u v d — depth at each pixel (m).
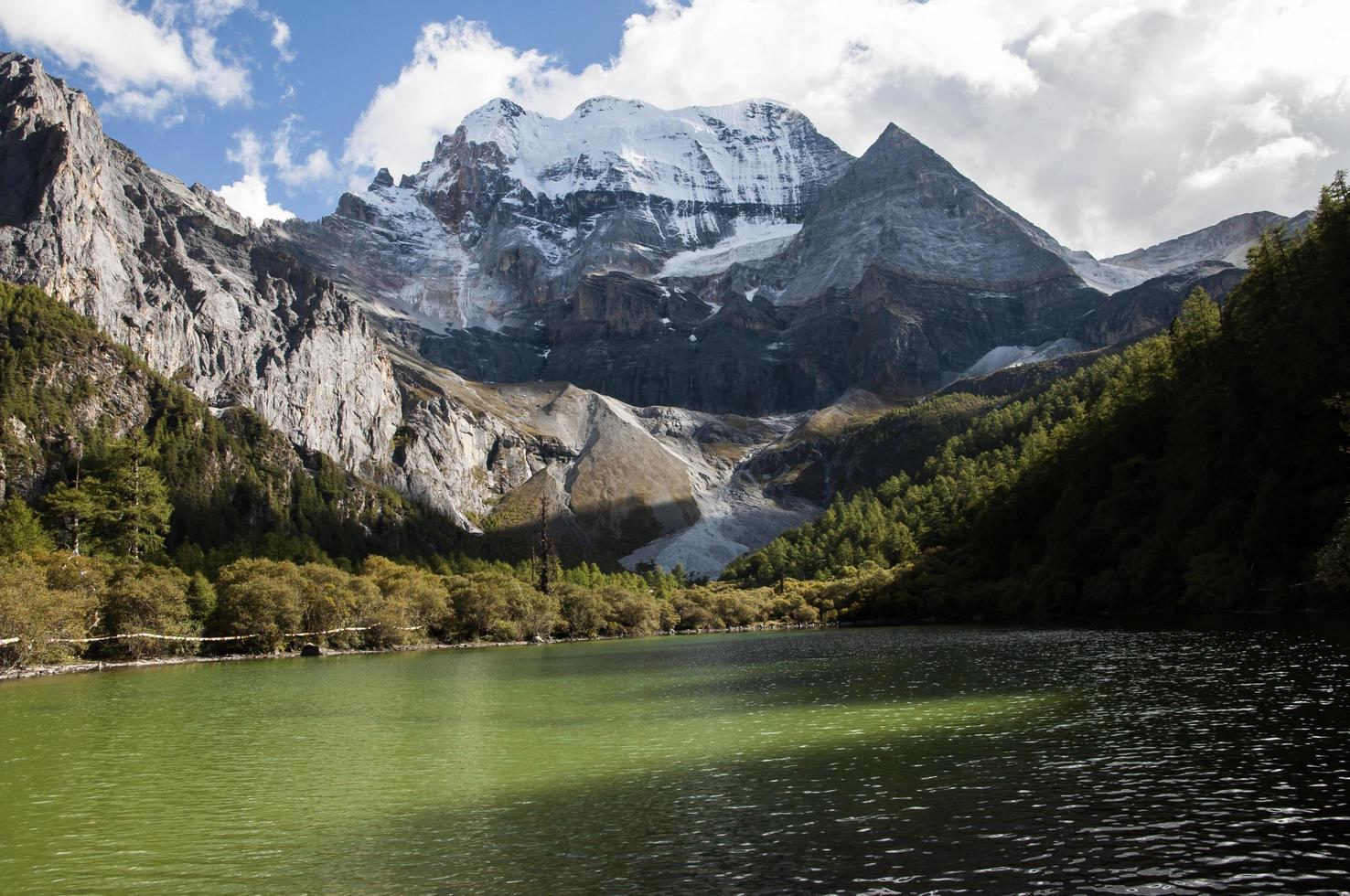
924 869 25.62
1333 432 101.56
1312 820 28.00
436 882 26.73
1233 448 116.25
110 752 47.94
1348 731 39.56
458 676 89.69
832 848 27.88
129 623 111.25
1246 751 37.09
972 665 77.12
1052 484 159.00
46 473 180.62
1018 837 27.84
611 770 41.22
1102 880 24.12
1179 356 140.88
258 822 33.84
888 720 50.75
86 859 29.64
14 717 61.44
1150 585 122.19
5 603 90.75
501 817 33.56
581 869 27.36
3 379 195.88
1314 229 120.19
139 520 163.25
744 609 199.12
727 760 42.19
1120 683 58.50
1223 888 23.30
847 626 180.38
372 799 37.03
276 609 123.06
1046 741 41.94
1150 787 32.50
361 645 135.50
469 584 159.75
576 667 98.81
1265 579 104.94
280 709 64.69
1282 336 111.94
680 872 26.56
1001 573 164.75
